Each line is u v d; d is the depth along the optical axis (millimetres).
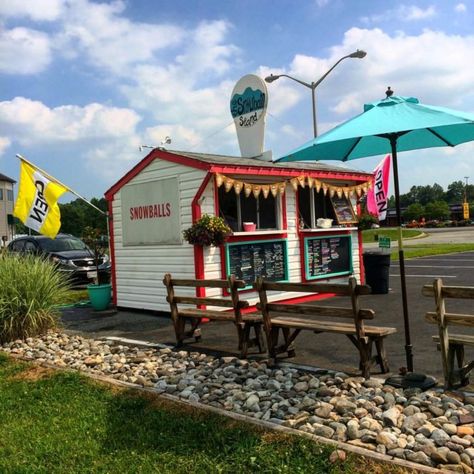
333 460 3723
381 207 13039
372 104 5109
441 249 25859
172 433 4461
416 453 3689
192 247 9688
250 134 11883
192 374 6090
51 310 9164
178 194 9914
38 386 6012
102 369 6574
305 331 8188
